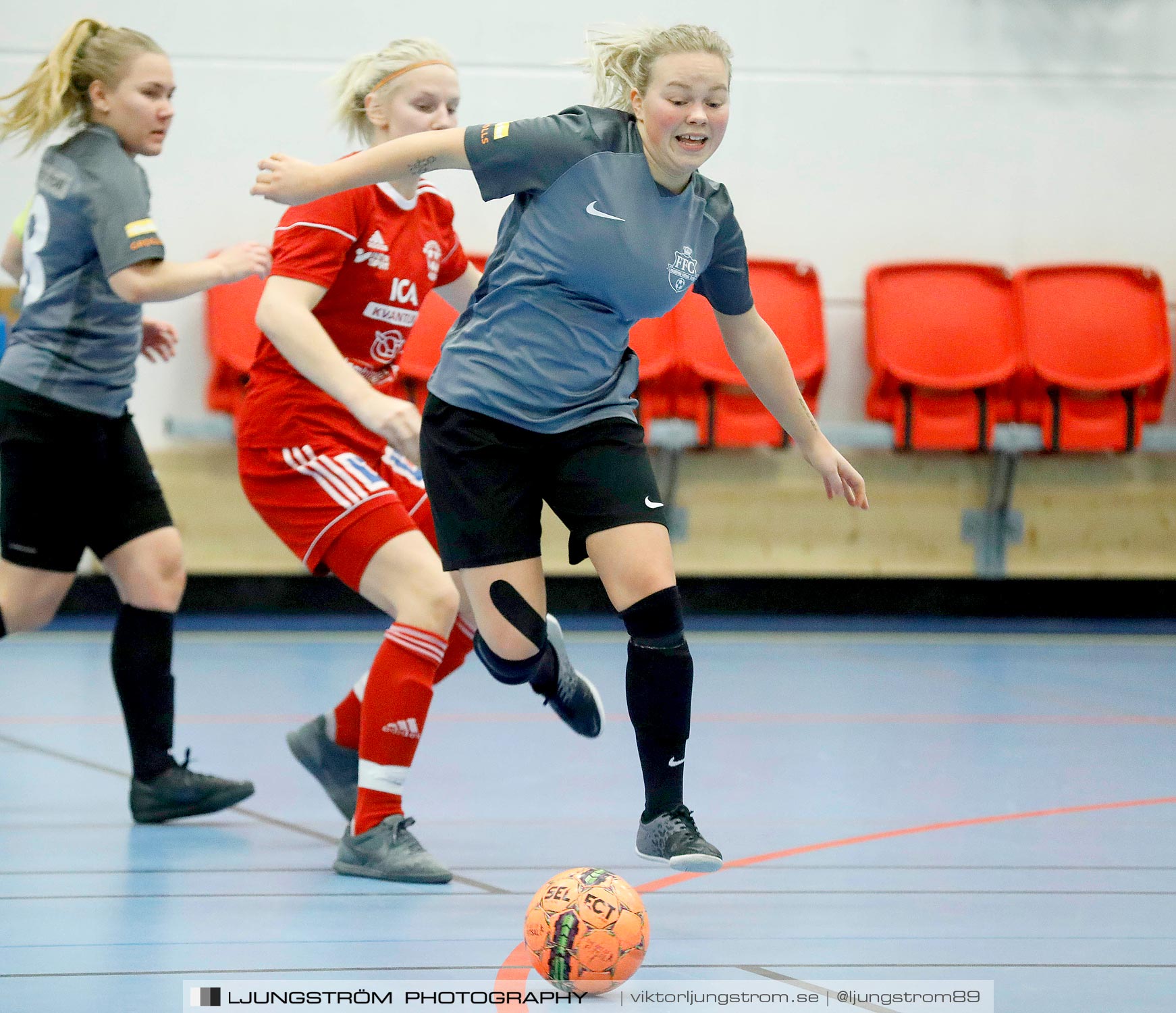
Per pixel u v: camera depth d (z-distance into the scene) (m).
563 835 11.61
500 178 8.97
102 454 12.09
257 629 25.75
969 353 27.14
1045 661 23.34
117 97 11.51
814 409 27.05
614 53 9.09
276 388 11.30
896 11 28.38
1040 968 8.02
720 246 9.57
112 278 10.92
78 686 19.84
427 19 27.50
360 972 7.88
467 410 9.51
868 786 13.73
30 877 10.13
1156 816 12.43
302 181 8.86
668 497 27.66
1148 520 28.72
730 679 21.08
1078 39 28.83
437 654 10.62
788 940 8.59
